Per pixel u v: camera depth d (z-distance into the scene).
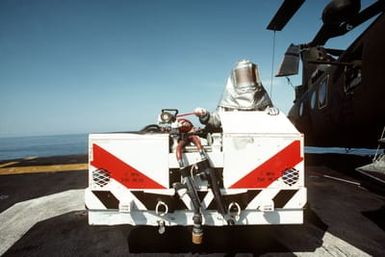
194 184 2.66
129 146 2.63
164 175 2.62
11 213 4.28
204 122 3.53
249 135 2.64
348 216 4.10
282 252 2.92
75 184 6.30
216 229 3.49
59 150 39.53
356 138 6.96
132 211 2.66
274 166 2.64
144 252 2.92
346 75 6.57
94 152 2.64
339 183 6.41
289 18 7.28
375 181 3.06
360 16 6.27
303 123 10.27
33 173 7.81
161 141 2.63
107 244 3.12
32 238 3.31
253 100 3.61
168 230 3.45
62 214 4.20
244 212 2.67
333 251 2.95
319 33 7.87
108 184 2.64
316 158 11.30
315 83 8.96
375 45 5.30
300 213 2.68
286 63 9.36
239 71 3.72
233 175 2.64
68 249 3.01
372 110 5.51
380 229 3.57
